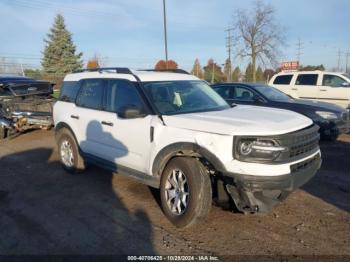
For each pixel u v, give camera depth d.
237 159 3.86
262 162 3.81
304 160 4.14
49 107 10.88
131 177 5.12
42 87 11.95
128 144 5.09
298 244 3.88
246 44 49.44
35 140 10.32
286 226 4.32
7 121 10.39
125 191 5.64
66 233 4.24
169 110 4.82
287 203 5.01
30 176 6.59
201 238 4.06
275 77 15.20
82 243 4.00
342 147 8.53
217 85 10.32
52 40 57.50
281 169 3.82
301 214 4.65
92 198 5.37
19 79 11.67
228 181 3.99
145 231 4.25
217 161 3.95
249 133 3.85
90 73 6.28
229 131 3.93
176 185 4.38
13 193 5.68
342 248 3.78
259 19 48.16
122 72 5.55
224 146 3.92
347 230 4.20
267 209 4.00
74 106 6.39
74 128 6.33
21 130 10.82
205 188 4.11
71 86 6.69
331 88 13.56
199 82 5.79
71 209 4.96
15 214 4.83
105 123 5.53
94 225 4.45
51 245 3.96
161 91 5.09
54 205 5.12
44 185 6.04
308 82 14.20
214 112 4.76
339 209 4.80
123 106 5.23
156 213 4.77
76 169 6.50
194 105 5.09
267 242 3.94
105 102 5.70
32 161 7.75
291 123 4.22
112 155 5.46
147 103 4.87
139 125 4.86
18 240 4.09
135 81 5.20
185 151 4.34
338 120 8.96
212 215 4.64
